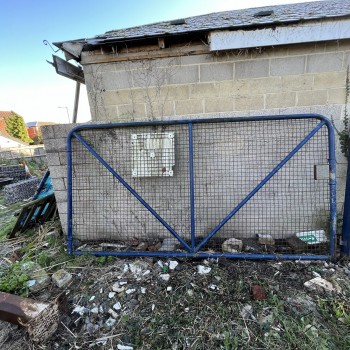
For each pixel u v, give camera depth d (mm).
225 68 2332
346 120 2219
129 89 2477
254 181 2408
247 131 2322
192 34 2184
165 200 2539
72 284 1965
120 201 2600
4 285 1871
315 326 1463
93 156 2508
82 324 1578
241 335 1435
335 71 2256
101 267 2158
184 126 2361
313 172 2334
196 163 2432
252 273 1951
